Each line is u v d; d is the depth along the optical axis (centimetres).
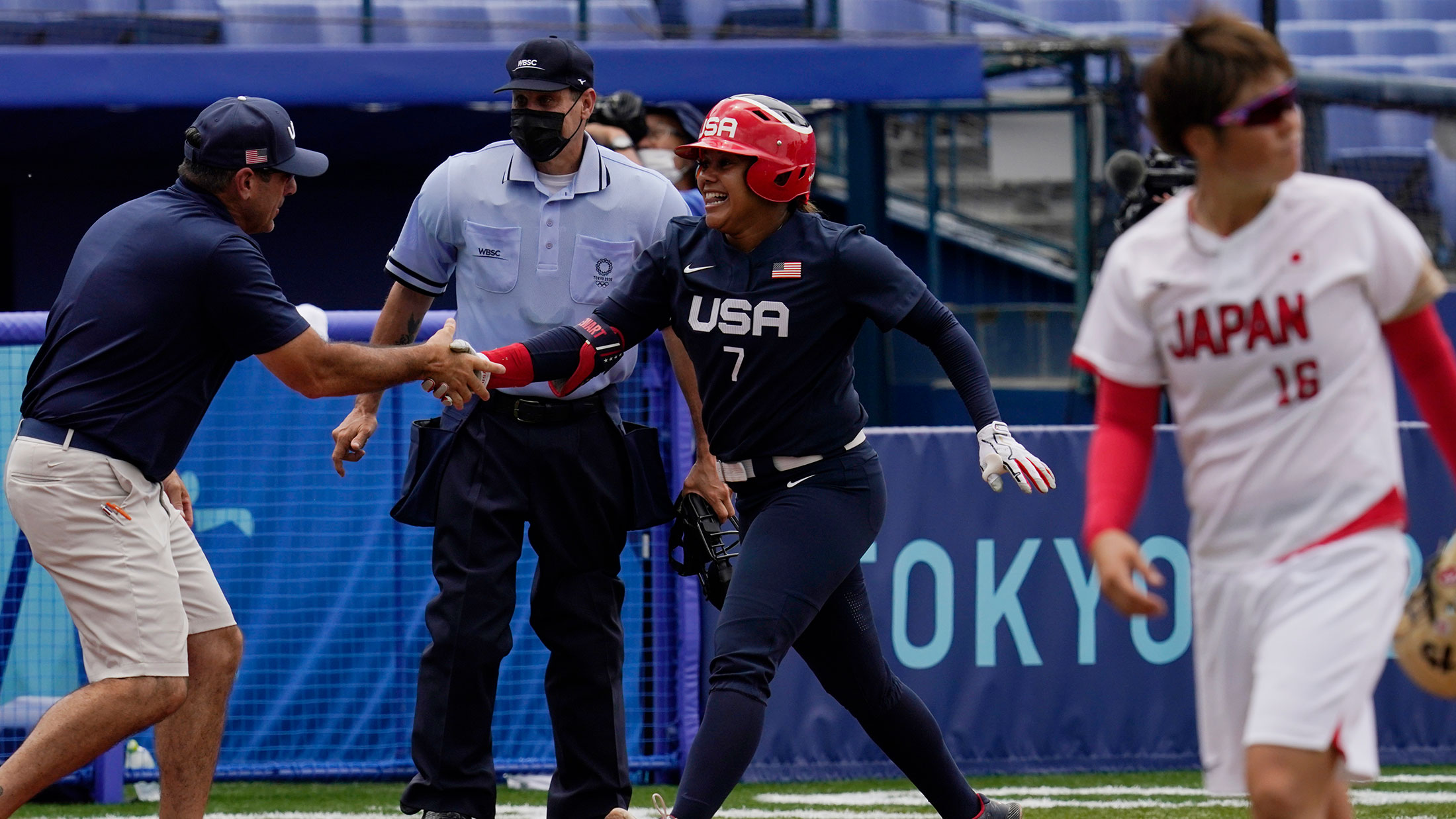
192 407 1316
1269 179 875
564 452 1438
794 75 3050
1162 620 1945
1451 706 1984
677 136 2422
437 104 3031
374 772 1847
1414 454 1955
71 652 1789
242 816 1680
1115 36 3553
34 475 1270
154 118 3150
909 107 3603
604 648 1474
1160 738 1941
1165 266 912
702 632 1884
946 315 1269
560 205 1457
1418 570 1945
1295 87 871
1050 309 3575
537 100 1420
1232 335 891
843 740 1909
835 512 1258
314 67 2961
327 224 3588
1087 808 1705
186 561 1371
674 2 3600
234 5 3797
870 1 3766
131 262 1285
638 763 1862
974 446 1916
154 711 1280
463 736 1426
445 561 1448
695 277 1272
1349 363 880
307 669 1838
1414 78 3625
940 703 1902
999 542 1917
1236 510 902
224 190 1325
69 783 1833
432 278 1509
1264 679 870
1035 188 3647
